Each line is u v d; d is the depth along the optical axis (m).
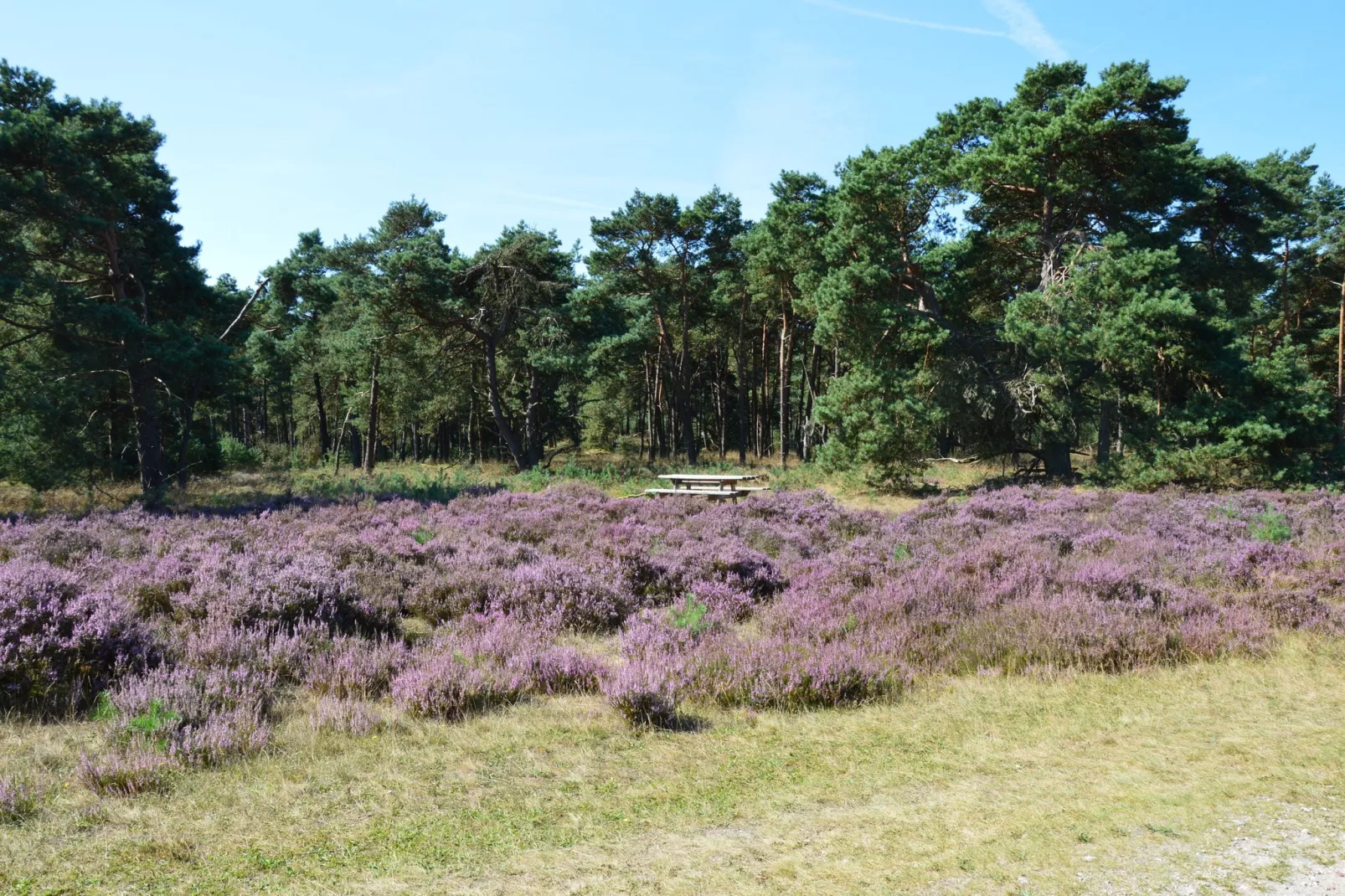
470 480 33.56
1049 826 4.18
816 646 7.75
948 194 31.12
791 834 4.18
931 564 11.12
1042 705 6.36
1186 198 29.42
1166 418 25.89
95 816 4.37
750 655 7.18
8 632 6.38
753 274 39.50
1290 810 4.27
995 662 7.50
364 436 60.44
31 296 24.02
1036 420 29.36
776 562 12.89
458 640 8.10
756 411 56.78
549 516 17.14
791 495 22.59
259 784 4.86
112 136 25.75
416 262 35.12
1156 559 11.48
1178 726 5.77
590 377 48.88
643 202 41.09
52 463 23.81
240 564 9.52
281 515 16.67
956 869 3.73
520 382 56.59
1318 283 42.25
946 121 32.81
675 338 54.47
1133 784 4.73
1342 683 6.65
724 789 4.84
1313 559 11.33
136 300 28.09
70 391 24.48
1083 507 19.42
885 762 5.26
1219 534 14.19
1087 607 8.22
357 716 5.84
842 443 27.22
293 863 3.89
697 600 9.94
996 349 31.48
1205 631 7.81
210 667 6.67
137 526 14.65
